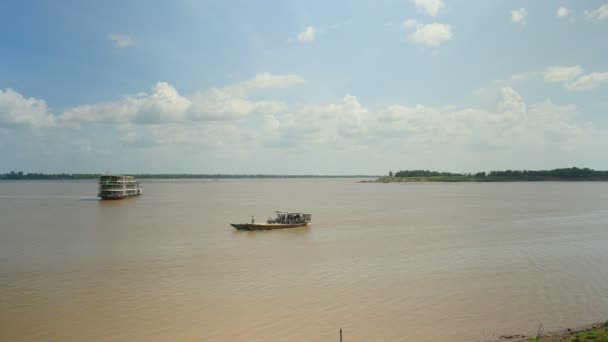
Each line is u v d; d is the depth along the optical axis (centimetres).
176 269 5825
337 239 8256
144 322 3931
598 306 4297
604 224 10100
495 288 4897
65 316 4066
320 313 4150
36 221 11106
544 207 14700
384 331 3747
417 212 13450
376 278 5341
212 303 4425
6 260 6334
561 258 6372
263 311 4206
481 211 13500
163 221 11225
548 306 4309
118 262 6238
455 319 3997
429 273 5562
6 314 4116
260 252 7006
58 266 5978
